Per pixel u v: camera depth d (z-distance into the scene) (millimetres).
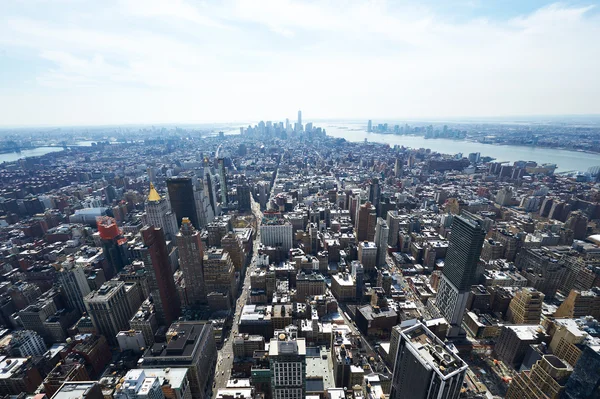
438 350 175375
